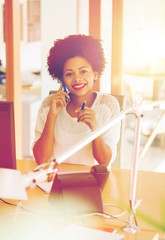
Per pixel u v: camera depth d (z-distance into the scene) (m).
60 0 3.05
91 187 1.38
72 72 1.99
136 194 1.58
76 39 1.97
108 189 1.64
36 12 5.20
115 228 1.28
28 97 4.34
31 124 4.12
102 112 2.05
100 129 1.14
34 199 1.52
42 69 3.22
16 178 1.05
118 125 2.06
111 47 2.60
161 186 1.67
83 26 2.98
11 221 1.32
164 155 4.32
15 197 1.03
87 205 1.36
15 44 3.01
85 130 2.01
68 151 1.11
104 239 1.18
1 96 4.15
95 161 2.06
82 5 2.97
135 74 4.46
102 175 1.40
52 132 1.98
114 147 1.99
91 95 2.08
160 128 3.73
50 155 1.99
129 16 5.91
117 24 2.54
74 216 1.34
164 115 3.67
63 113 2.04
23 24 5.02
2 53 4.54
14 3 2.94
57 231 1.24
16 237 1.19
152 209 1.44
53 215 1.36
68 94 2.07
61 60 1.99
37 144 1.99
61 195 1.37
